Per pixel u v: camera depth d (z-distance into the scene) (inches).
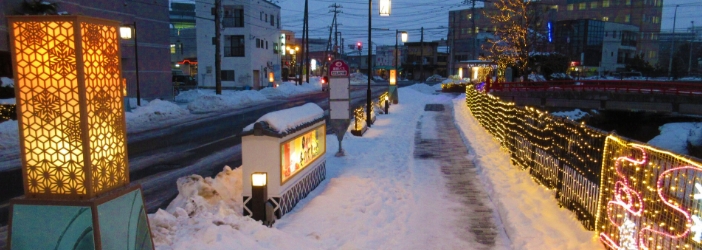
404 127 789.2
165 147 613.9
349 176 400.8
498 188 344.2
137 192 160.9
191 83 2527.1
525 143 411.2
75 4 978.7
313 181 359.6
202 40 2094.0
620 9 3107.8
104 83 146.4
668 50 3287.4
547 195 318.3
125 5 1176.2
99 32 143.6
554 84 1315.2
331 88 493.0
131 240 155.9
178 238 200.4
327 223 269.7
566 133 291.9
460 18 3282.5
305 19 2271.2
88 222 136.9
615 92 1165.1
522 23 1695.4
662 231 176.2
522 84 1353.3
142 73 1275.8
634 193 194.4
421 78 2992.1
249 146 274.2
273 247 213.0
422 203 321.4
